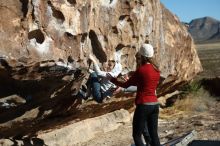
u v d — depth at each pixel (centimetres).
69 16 604
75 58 621
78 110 773
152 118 610
